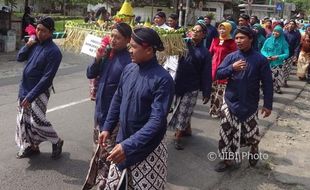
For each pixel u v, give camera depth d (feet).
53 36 17.04
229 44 23.76
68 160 17.89
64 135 21.03
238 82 16.33
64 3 125.49
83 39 16.53
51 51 16.01
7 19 52.11
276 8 121.60
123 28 13.26
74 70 40.63
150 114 10.46
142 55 10.48
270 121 26.68
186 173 17.51
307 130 25.54
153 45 10.46
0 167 16.74
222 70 16.39
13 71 38.27
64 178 16.22
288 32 38.50
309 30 43.86
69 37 17.03
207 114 27.22
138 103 10.61
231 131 16.94
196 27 19.31
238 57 16.49
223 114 16.92
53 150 17.65
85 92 30.94
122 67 13.44
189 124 21.95
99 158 13.52
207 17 31.68
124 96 10.94
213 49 24.52
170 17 26.21
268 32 41.83
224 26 23.71
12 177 15.98
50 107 26.03
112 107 11.74
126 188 10.94
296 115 29.45
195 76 19.47
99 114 13.99
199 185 16.44
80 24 17.28
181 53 18.49
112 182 11.07
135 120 10.70
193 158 19.24
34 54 16.25
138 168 10.75
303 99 35.37
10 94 28.96
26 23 54.60
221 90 25.39
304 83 42.96
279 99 34.01
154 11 130.62
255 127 16.92
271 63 35.22
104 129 11.78
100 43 14.78
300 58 44.14
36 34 16.28
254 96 16.58
